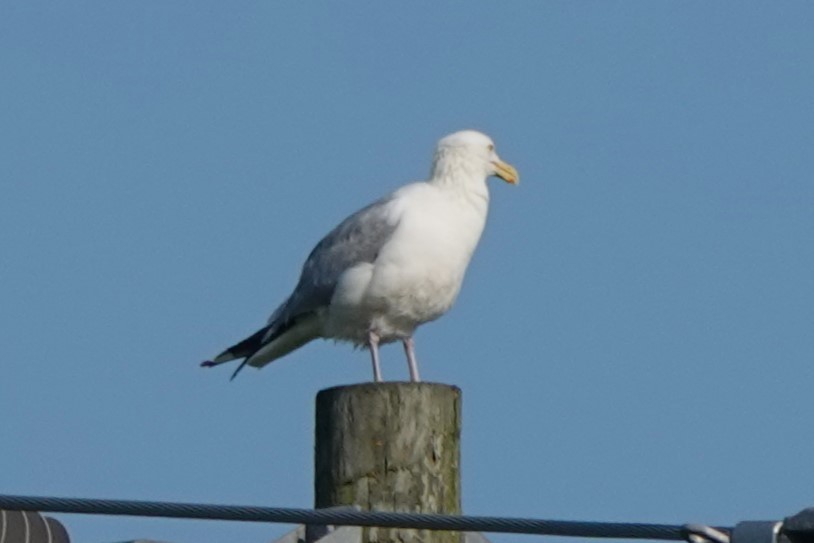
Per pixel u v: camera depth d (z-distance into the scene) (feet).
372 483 43.55
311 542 42.22
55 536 39.83
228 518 37.50
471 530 36.50
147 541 39.11
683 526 34.58
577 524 35.53
